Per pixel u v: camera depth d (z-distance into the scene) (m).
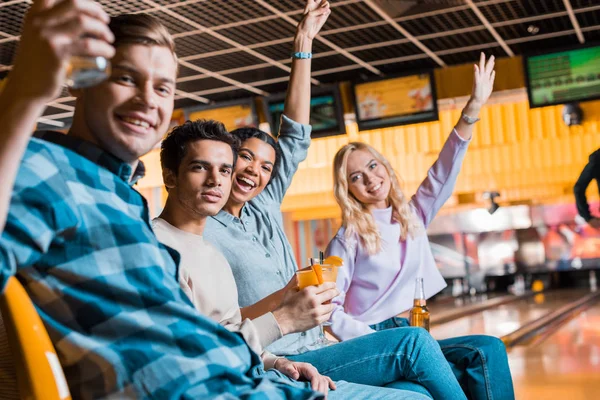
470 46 6.87
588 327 8.32
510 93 7.41
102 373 1.16
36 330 1.10
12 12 5.16
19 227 1.04
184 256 1.75
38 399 1.11
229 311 1.78
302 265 15.59
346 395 1.74
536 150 9.86
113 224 1.17
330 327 2.47
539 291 17.80
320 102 7.68
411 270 2.80
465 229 14.72
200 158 1.79
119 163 1.24
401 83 7.37
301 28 2.67
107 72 0.94
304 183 10.71
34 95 0.94
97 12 0.92
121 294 1.16
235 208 2.38
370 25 6.04
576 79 6.76
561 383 4.67
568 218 14.50
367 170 2.78
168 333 1.18
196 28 5.80
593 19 6.21
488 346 2.47
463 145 2.94
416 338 2.06
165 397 1.16
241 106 7.97
